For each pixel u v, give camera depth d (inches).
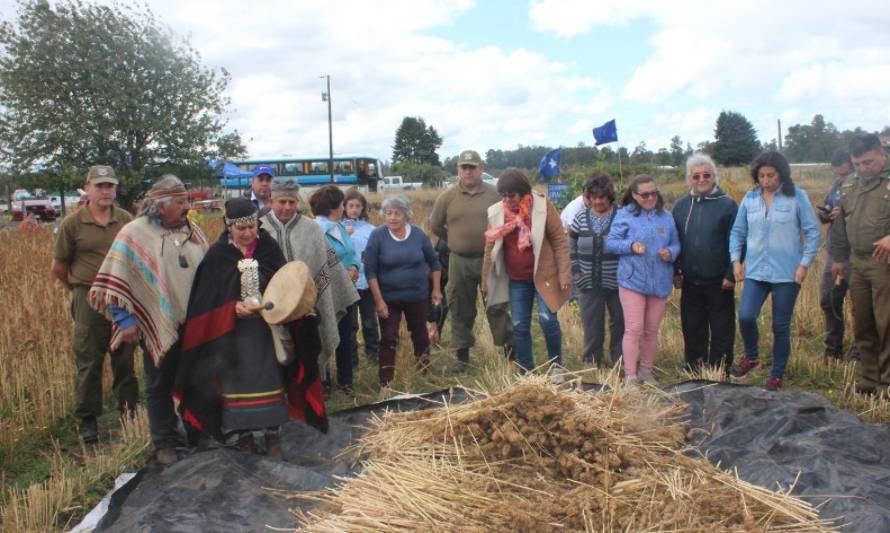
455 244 291.1
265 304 188.1
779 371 250.5
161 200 195.3
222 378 190.4
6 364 257.0
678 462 168.1
